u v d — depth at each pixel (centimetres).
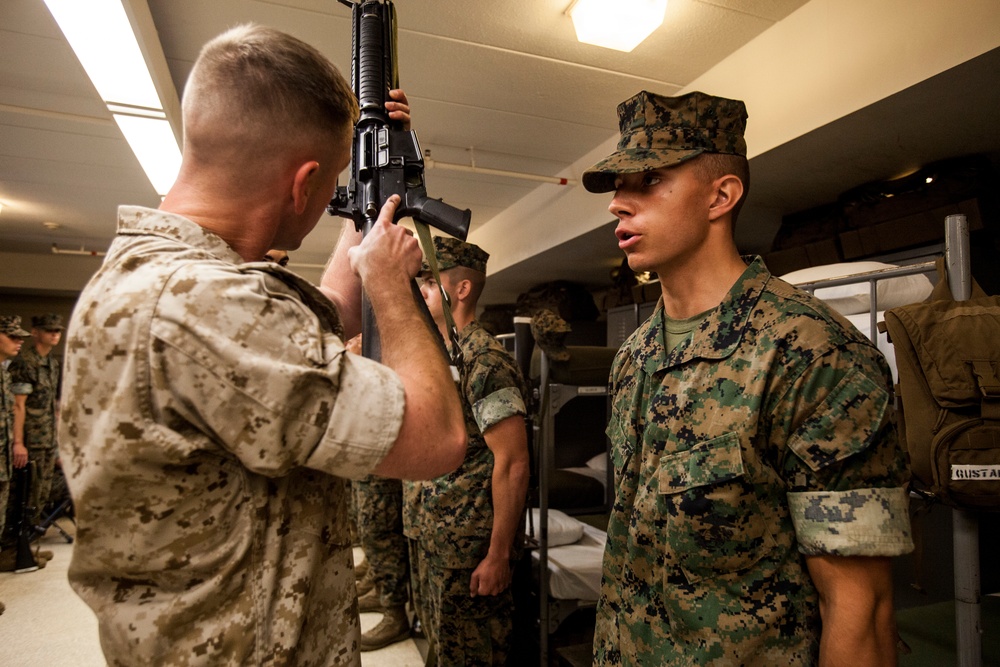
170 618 59
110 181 460
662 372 99
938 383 129
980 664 125
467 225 82
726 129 98
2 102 319
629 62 275
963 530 129
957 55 175
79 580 62
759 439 84
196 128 68
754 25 246
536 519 271
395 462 64
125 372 56
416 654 250
